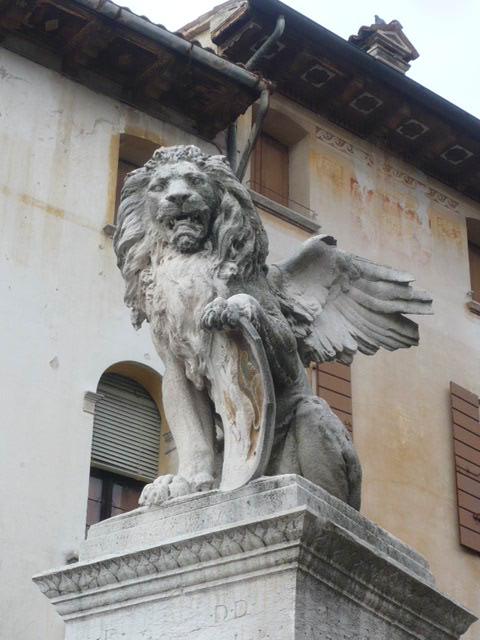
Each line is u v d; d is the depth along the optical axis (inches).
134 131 647.1
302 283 286.7
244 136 707.4
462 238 810.8
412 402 721.6
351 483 259.3
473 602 697.6
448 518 707.4
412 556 253.6
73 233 601.9
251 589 222.4
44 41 630.5
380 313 293.0
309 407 256.7
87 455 560.1
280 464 255.6
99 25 613.3
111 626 236.5
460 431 735.1
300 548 219.1
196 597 228.1
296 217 704.4
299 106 746.8
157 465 596.1
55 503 541.3
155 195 263.7
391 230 766.5
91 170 622.2
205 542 226.4
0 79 612.4
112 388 593.6
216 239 261.4
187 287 254.2
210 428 256.4
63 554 534.3
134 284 266.5
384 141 786.8
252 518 223.3
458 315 780.0
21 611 513.0
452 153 798.5
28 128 611.5
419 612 246.1
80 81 637.3
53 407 559.2
